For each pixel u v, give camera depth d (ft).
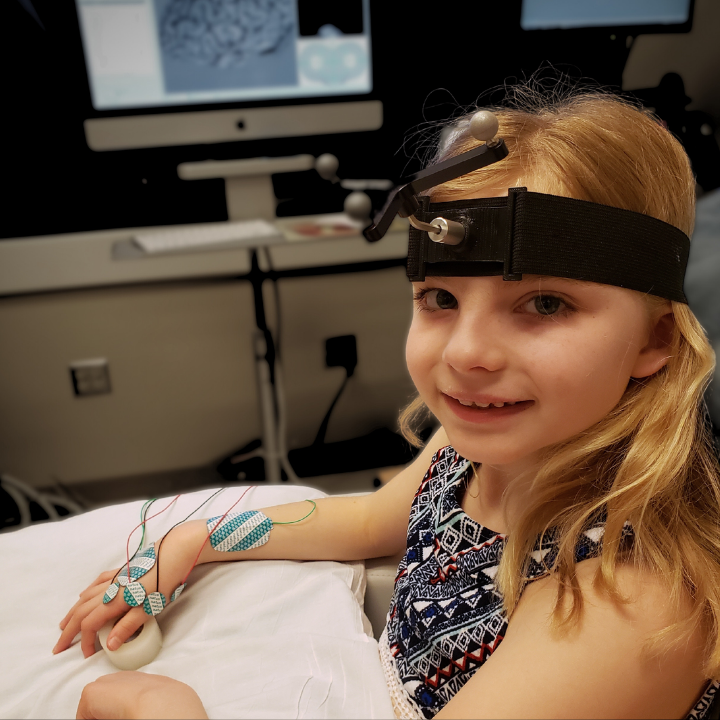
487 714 1.59
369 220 5.80
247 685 2.10
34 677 2.29
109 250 5.89
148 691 1.93
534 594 1.83
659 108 6.02
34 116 5.69
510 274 1.59
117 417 6.53
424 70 6.10
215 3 5.20
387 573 2.84
